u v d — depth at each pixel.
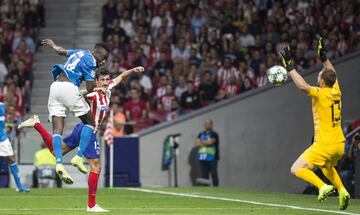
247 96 54.66
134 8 61.59
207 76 56.12
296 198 37.31
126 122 53.47
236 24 59.47
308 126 54.75
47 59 61.31
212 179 52.47
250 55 57.00
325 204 33.16
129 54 58.38
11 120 52.41
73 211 27.89
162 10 60.91
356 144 40.06
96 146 27.41
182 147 54.19
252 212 28.12
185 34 59.31
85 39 62.84
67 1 64.81
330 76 26.69
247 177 54.59
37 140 51.66
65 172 27.00
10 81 56.62
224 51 57.91
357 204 33.34
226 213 27.56
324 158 26.80
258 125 54.66
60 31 63.25
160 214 26.75
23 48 60.19
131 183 51.59
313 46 56.59
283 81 27.33
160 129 53.84
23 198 35.47
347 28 57.34
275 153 54.81
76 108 27.44
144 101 55.78
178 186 52.78
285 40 57.00
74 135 29.16
